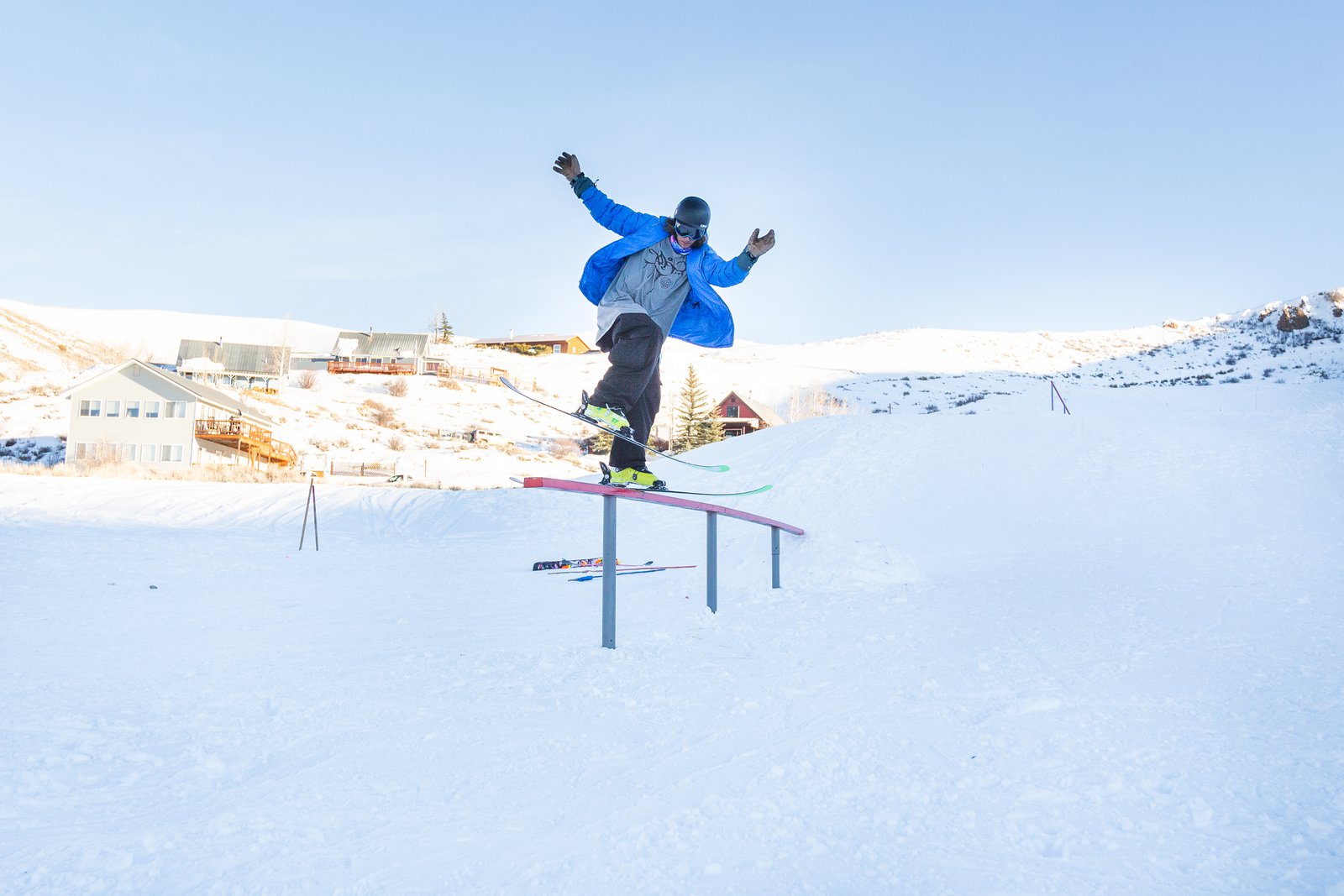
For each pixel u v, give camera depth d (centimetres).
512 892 259
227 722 445
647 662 605
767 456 2534
